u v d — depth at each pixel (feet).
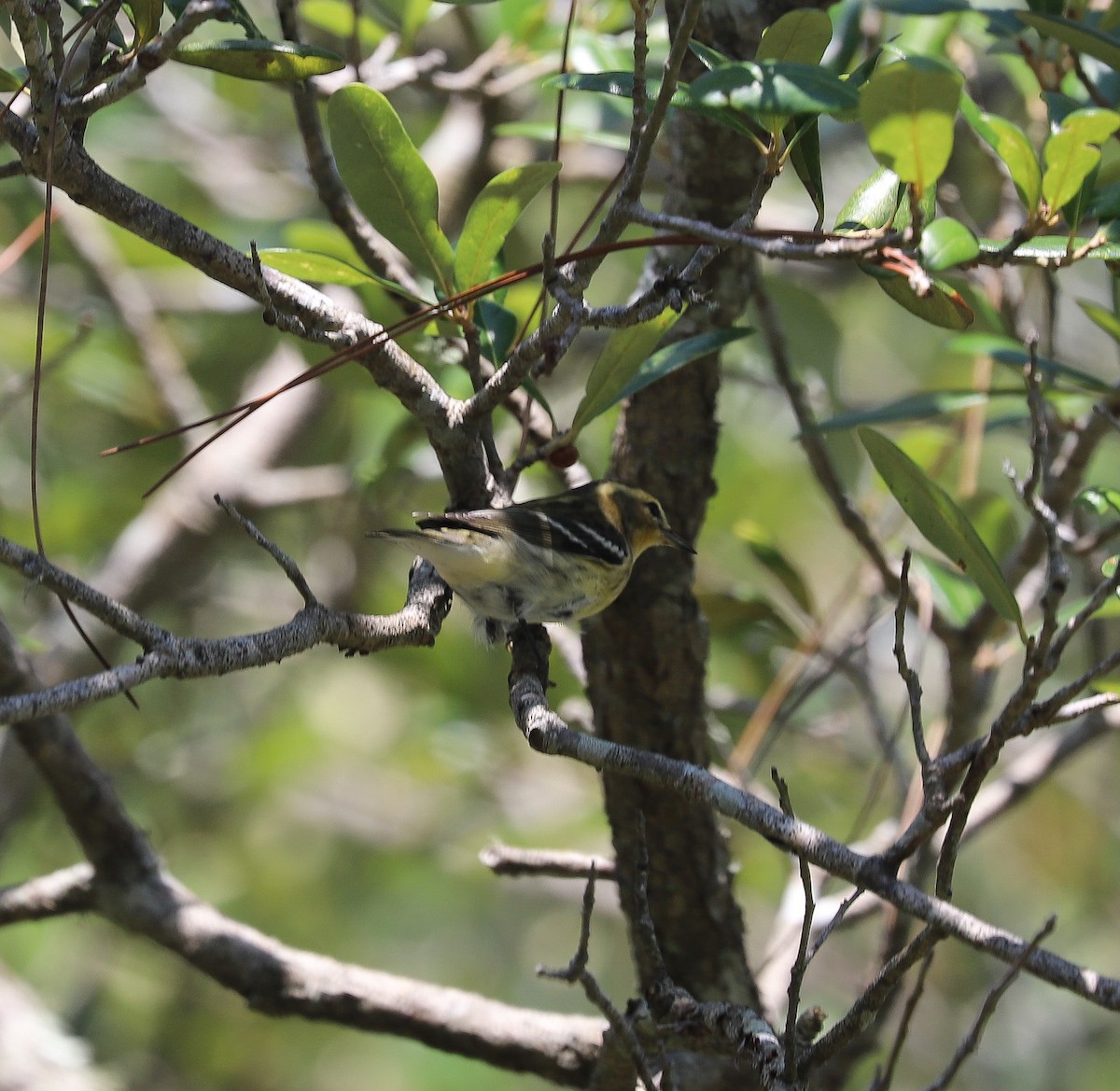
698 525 28.58
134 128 57.31
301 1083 58.44
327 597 54.24
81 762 28.84
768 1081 18.51
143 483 52.95
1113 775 64.80
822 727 42.45
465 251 23.06
